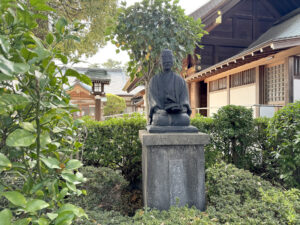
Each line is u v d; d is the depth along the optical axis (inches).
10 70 32.7
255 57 252.2
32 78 45.6
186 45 171.8
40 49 43.7
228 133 171.0
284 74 246.2
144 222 86.0
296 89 241.1
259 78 289.3
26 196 47.4
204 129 177.6
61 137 65.7
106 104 741.9
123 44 170.1
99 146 165.6
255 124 182.1
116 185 129.7
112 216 100.7
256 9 416.5
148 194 112.0
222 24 402.6
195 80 399.2
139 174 172.1
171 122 121.7
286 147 140.4
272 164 168.7
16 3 40.8
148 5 157.5
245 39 410.0
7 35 41.8
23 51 41.4
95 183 118.6
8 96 37.6
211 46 401.1
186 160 115.0
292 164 137.7
